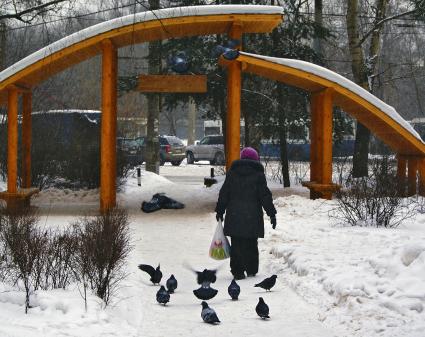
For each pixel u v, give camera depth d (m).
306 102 26.66
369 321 7.52
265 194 11.00
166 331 7.55
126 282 9.86
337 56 45.00
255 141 27.92
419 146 19.55
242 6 18.77
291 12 26.25
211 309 7.95
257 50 26.41
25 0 14.09
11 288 8.50
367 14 34.41
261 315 8.05
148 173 29.03
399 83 51.25
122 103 38.44
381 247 11.65
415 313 7.60
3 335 6.39
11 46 22.73
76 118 25.53
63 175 24.86
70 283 8.74
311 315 8.27
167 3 24.94
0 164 25.62
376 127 20.75
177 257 12.65
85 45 18.56
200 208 20.61
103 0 15.97
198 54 25.84
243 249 10.97
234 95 19.38
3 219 11.78
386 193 15.72
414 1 26.81
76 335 6.72
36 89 30.00
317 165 21.47
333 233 13.66
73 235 11.27
